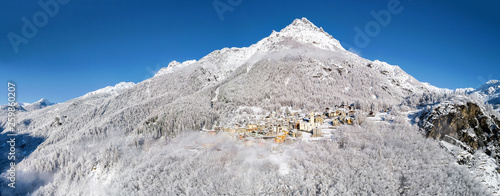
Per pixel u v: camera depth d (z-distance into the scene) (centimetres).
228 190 8450
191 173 9388
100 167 11738
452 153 9619
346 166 9031
